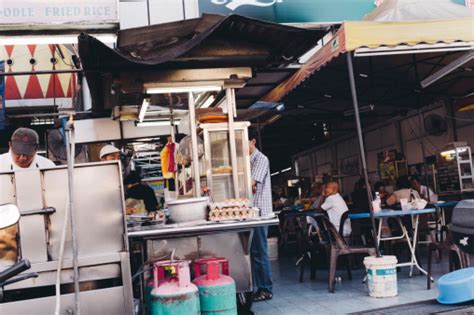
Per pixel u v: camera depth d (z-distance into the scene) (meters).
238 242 4.64
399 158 14.13
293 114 11.04
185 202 4.37
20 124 8.51
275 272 7.88
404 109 10.72
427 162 13.28
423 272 5.91
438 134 13.02
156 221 5.11
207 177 5.15
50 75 8.45
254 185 5.39
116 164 3.79
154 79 5.09
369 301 5.05
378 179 16.20
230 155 5.22
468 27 5.54
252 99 8.61
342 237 5.83
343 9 8.53
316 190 12.26
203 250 4.56
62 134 7.14
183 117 7.28
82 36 4.34
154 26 4.92
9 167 4.82
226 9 8.42
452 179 11.63
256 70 5.63
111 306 3.68
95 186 3.75
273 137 17.92
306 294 5.74
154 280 3.89
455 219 3.98
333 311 4.73
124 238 3.75
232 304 4.07
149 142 8.58
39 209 3.64
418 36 5.43
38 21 5.04
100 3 5.18
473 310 3.97
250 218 4.33
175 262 3.91
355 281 6.35
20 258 3.60
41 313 3.60
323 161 21.89
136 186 6.71
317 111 10.53
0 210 2.38
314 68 6.23
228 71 5.23
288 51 5.37
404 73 8.65
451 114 12.31
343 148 19.31
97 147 8.12
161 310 3.75
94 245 3.71
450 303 4.30
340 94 8.96
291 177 21.42
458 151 11.38
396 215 6.05
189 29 5.07
